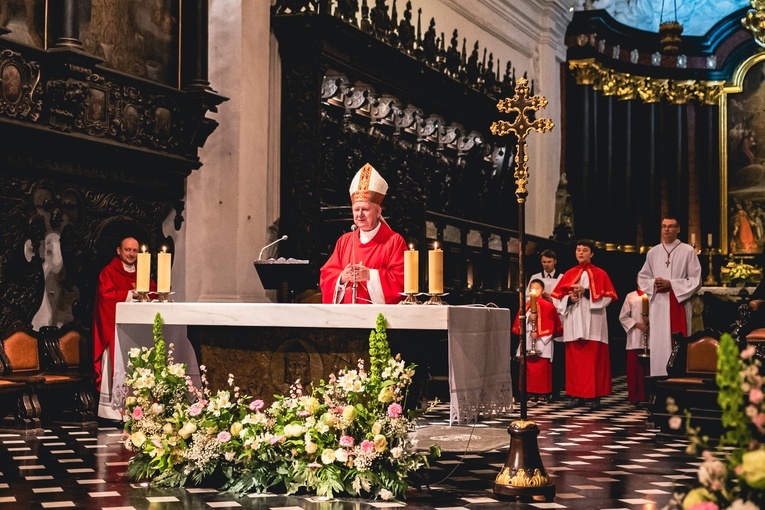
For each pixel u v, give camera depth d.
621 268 22.83
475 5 18.31
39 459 7.03
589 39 21.98
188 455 5.97
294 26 12.14
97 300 9.68
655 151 23.52
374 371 5.75
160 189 11.17
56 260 9.98
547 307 12.48
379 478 5.68
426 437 8.66
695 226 23.52
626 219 23.06
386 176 14.27
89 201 10.26
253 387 6.37
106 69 10.16
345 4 12.80
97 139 10.05
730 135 23.53
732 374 2.67
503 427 9.66
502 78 19.30
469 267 15.37
